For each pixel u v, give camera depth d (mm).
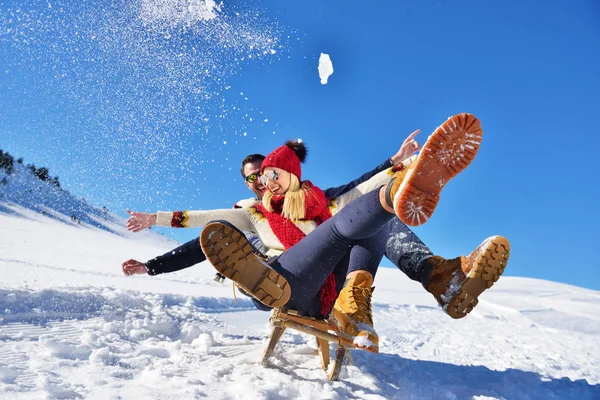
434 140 1700
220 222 1848
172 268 2719
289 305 2168
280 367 2289
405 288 11914
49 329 2428
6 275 4336
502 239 2113
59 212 33812
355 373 2369
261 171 2578
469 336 4789
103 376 1857
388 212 1847
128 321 2773
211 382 1917
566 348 4559
